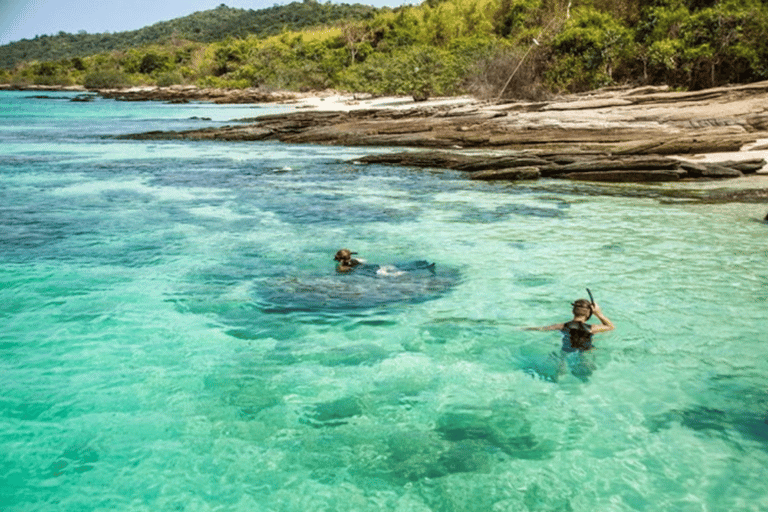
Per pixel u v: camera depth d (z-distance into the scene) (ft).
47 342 21.98
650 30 165.68
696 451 15.10
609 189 53.72
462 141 89.20
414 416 17.01
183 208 45.21
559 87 157.58
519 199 49.01
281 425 16.56
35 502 13.32
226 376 19.49
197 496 13.52
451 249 33.91
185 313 24.77
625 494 13.42
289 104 222.28
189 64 427.74
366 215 42.88
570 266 30.66
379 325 23.54
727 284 27.73
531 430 16.20
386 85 193.88
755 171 60.54
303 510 13.03
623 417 16.83
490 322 23.76
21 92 350.84
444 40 309.22
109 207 45.39
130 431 16.26
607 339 22.00
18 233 37.24
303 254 33.04
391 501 13.28
